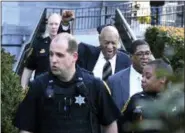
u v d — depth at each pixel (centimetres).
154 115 182
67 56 407
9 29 1895
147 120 184
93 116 418
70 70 410
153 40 1341
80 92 410
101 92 419
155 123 181
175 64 234
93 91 416
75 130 407
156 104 182
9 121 523
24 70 762
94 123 420
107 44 654
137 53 570
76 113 409
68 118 407
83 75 418
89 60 664
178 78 179
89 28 2070
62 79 411
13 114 533
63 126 406
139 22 1902
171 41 1288
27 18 1944
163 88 187
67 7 2067
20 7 1941
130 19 1919
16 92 548
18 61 931
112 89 573
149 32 1368
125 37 1426
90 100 414
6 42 1877
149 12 1980
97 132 426
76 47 414
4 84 533
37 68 754
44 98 408
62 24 824
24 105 413
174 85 179
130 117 439
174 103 178
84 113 411
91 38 1636
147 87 435
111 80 578
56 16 796
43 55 744
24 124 411
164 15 1886
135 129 188
